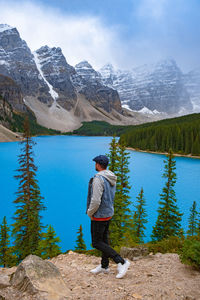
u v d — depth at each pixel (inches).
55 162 3577.8
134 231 867.4
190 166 3351.4
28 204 820.6
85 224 1337.4
